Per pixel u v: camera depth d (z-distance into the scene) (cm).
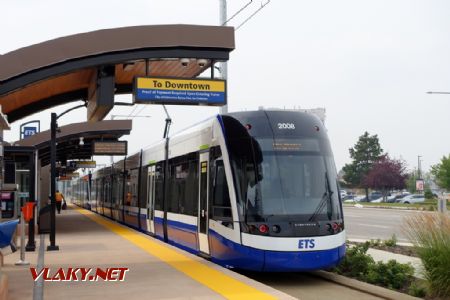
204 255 1423
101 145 2838
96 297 919
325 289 1140
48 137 2356
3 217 1961
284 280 1255
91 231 2389
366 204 7075
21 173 2927
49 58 1160
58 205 4309
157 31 1234
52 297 920
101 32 1198
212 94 1373
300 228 1162
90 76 1583
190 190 1559
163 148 1978
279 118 1283
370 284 1120
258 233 1155
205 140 1428
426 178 10788
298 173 1227
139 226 2420
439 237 991
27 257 1472
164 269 1211
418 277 1109
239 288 980
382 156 9381
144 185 2333
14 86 1142
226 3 2273
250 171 1217
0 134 993
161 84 1345
